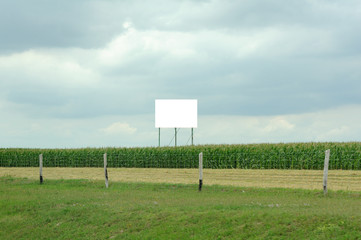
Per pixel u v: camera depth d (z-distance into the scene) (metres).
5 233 16.48
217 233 12.97
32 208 19.08
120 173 36.12
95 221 16.25
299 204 16.44
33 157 50.00
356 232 11.44
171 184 25.31
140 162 44.38
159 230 14.13
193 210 15.60
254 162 37.72
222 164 39.41
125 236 14.35
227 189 23.27
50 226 16.73
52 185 27.53
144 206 17.09
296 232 12.06
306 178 28.11
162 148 43.84
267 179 28.45
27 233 16.27
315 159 34.84
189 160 41.34
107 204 18.48
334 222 12.27
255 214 13.77
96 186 26.31
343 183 25.27
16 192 23.64
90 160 47.53
